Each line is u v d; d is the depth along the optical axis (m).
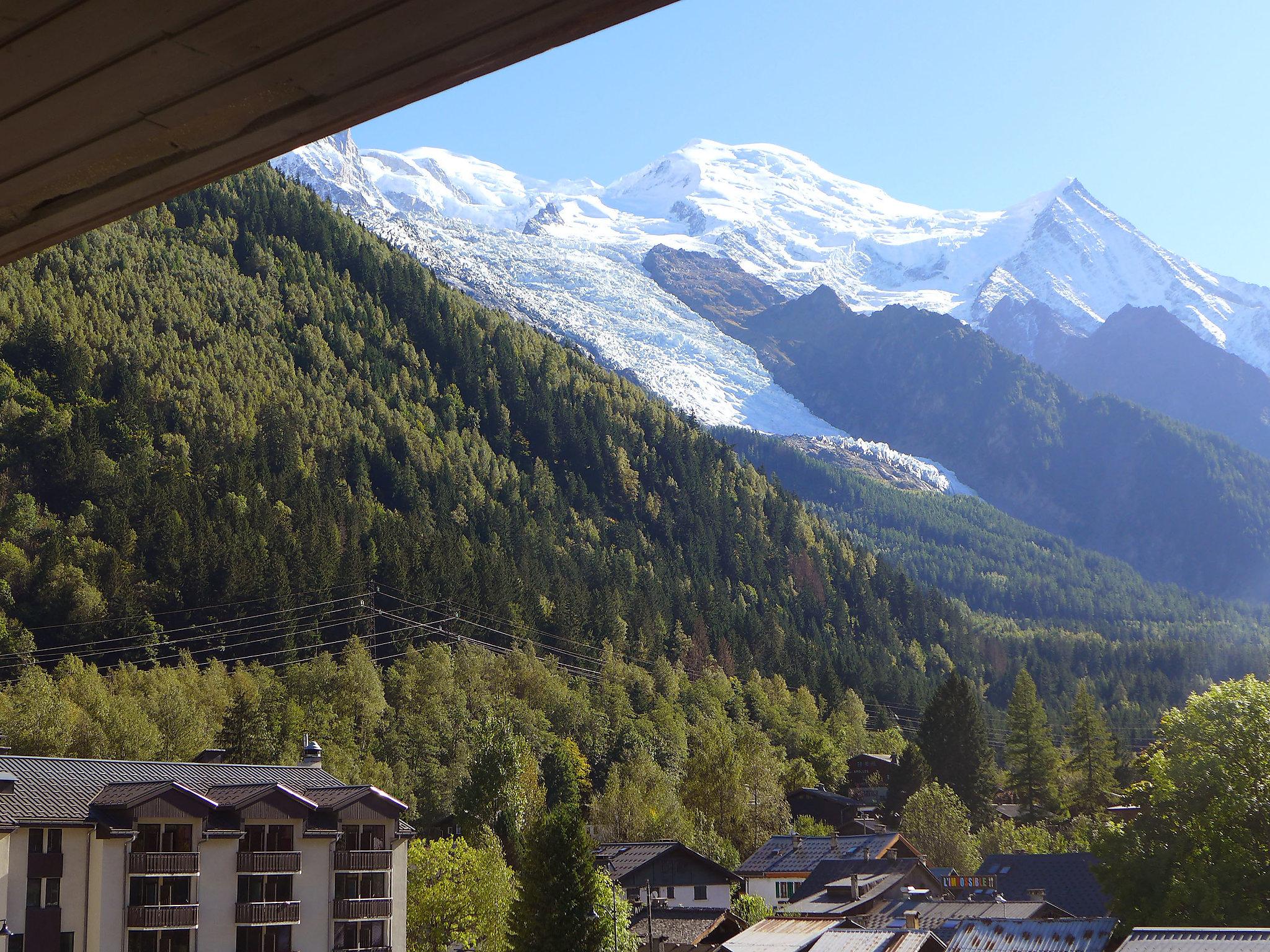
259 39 6.06
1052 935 51.38
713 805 123.25
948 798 119.94
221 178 7.45
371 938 60.91
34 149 7.01
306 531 172.12
